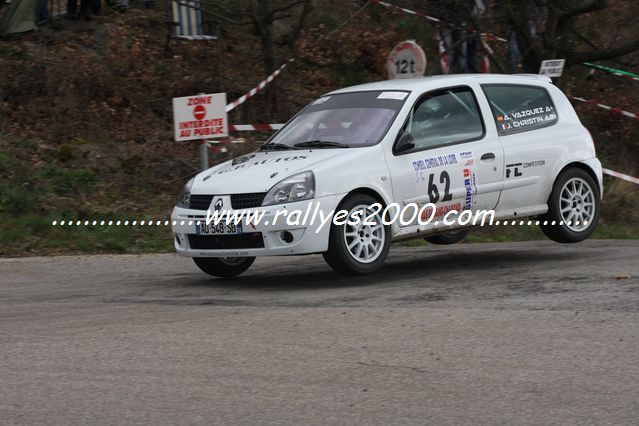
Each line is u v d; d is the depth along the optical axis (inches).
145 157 763.4
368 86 500.7
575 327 318.0
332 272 490.0
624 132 932.6
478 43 798.5
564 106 530.0
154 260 563.5
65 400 251.1
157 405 244.8
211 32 913.5
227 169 460.4
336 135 465.1
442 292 399.2
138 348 308.3
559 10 802.2
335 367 277.4
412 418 229.6
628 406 234.4
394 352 293.0
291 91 925.2
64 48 892.0
